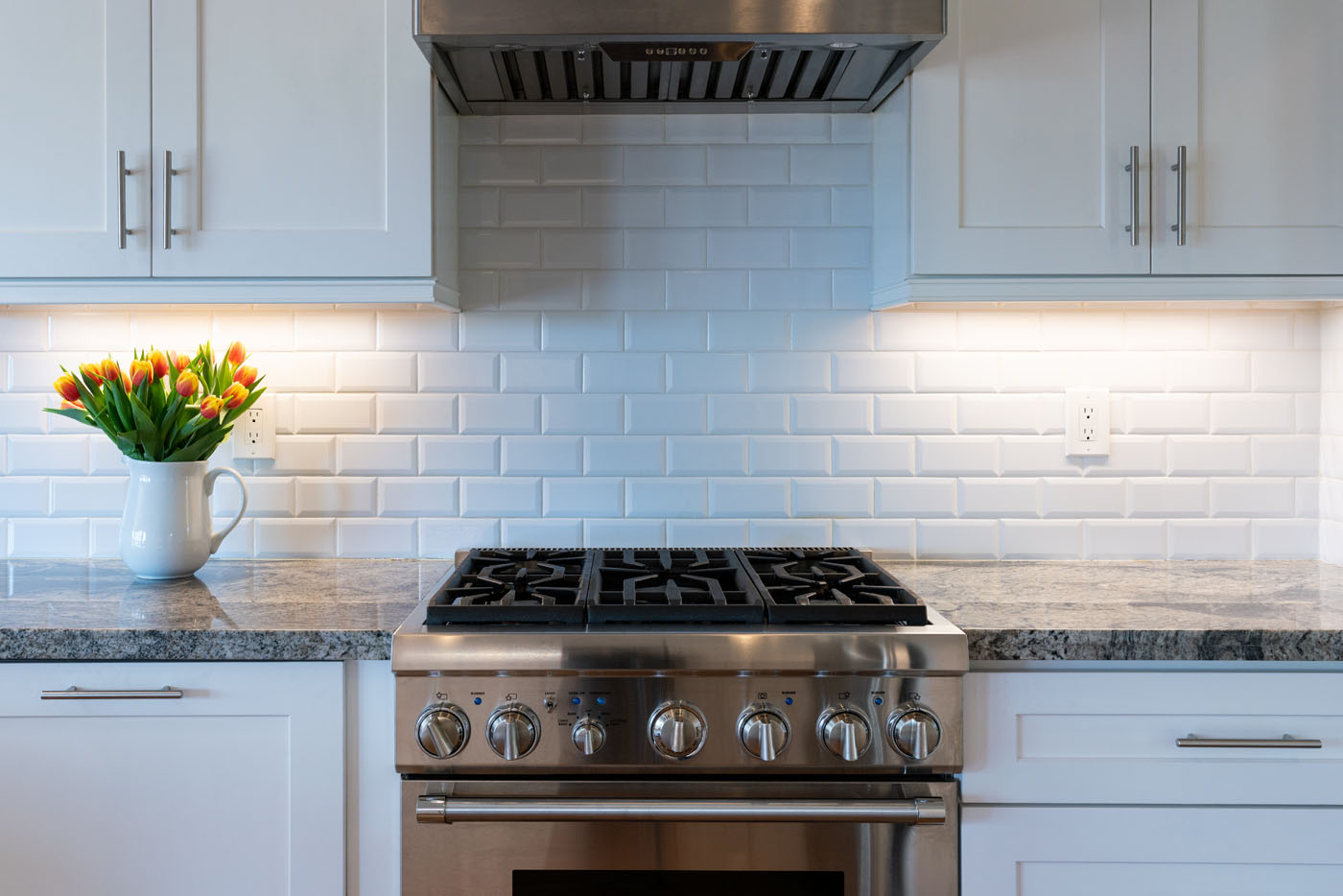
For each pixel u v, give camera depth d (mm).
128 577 1666
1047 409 1841
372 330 1827
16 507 1827
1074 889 1278
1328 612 1390
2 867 1267
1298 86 1551
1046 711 1278
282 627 1281
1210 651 1267
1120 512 1850
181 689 1271
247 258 1530
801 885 1258
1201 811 1276
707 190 1830
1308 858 1275
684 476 1844
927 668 1225
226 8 1525
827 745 1223
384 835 1289
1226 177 1551
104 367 1586
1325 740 1283
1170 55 1545
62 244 1521
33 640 1253
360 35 1533
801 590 1410
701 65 1551
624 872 1251
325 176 1533
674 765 1235
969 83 1548
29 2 1519
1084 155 1550
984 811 1272
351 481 1832
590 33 1399
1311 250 1553
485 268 1828
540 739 1231
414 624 1296
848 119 1833
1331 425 1814
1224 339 1837
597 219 1829
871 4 1408
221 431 1646
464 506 1836
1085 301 1576
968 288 1555
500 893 1252
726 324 1842
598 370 1836
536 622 1285
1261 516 1849
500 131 1822
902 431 1845
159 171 1525
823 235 1842
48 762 1267
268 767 1276
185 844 1275
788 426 1846
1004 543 1849
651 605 1291
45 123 1519
